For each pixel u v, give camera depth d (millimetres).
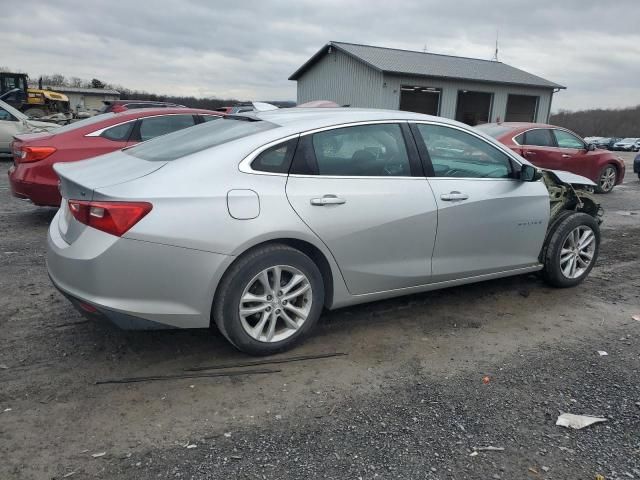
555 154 10773
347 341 3822
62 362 3418
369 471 2494
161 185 3104
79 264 3045
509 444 2711
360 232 3641
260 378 3293
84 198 3131
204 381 3244
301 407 3002
